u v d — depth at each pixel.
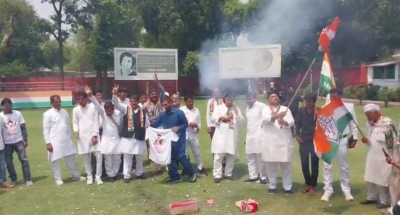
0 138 8.73
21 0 42.50
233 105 8.92
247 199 7.41
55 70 57.16
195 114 9.60
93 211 7.19
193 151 9.58
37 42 47.41
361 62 38.88
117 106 8.95
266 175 8.61
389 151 6.65
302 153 7.81
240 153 11.95
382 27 30.14
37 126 19.19
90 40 41.81
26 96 30.17
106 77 42.09
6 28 43.25
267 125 7.63
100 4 40.25
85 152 8.83
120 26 41.62
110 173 9.18
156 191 8.24
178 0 42.25
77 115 8.88
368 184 7.08
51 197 8.02
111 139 8.91
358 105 26.58
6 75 41.81
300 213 6.83
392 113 21.09
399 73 32.34
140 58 22.17
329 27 7.11
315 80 36.38
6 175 9.80
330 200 7.41
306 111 7.79
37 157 12.01
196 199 7.69
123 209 7.27
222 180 8.97
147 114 9.45
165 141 8.71
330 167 7.36
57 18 43.56
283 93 13.56
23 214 7.15
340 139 7.07
